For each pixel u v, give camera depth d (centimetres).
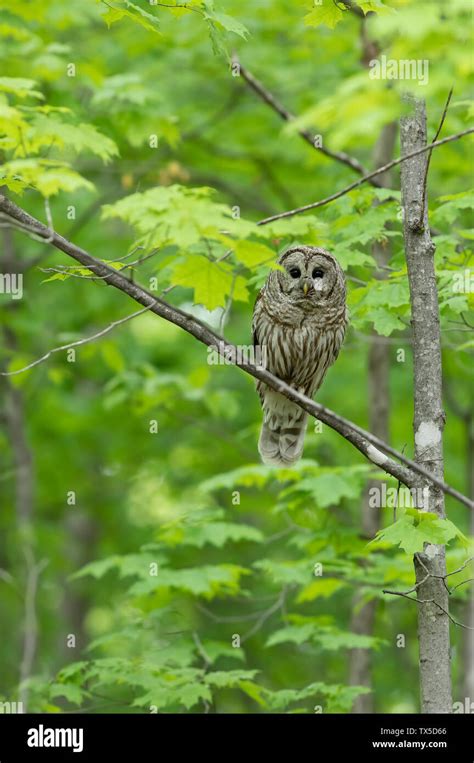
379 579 1290
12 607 2228
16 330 2117
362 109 568
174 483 2150
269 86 1892
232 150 2044
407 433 2117
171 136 1539
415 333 890
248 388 2258
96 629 2406
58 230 2088
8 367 1812
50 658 2259
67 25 1680
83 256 779
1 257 2102
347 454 1938
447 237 1100
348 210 1130
